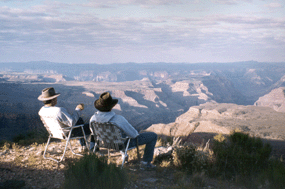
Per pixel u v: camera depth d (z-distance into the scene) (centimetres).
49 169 444
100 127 427
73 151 577
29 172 427
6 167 452
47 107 483
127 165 484
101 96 411
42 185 370
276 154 609
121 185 327
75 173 320
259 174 425
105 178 311
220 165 481
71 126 480
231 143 538
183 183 396
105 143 443
